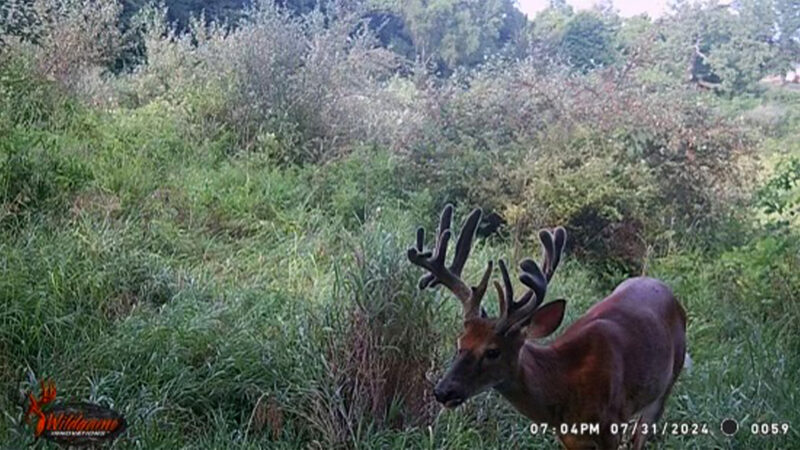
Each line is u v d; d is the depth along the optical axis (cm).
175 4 877
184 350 310
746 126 663
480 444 284
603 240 529
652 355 266
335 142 613
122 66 763
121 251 380
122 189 471
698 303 429
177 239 427
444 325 307
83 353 302
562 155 546
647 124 568
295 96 626
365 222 479
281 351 309
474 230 256
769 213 496
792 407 309
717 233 550
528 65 659
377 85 723
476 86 610
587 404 248
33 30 650
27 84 563
